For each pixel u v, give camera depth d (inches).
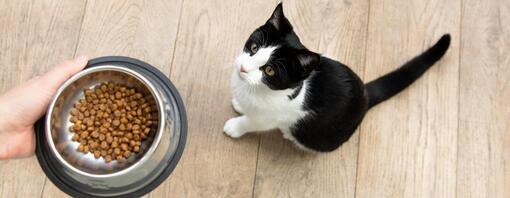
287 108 53.6
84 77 52.7
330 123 54.6
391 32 62.3
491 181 60.1
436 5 63.1
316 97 53.2
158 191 58.2
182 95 59.8
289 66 50.7
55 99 50.6
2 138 52.5
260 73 51.5
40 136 52.7
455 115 61.1
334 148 57.6
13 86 59.2
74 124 54.2
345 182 59.4
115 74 53.4
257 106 54.0
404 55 62.0
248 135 59.8
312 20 62.1
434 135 60.6
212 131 59.5
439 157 60.3
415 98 61.2
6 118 51.6
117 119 54.7
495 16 63.1
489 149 60.6
